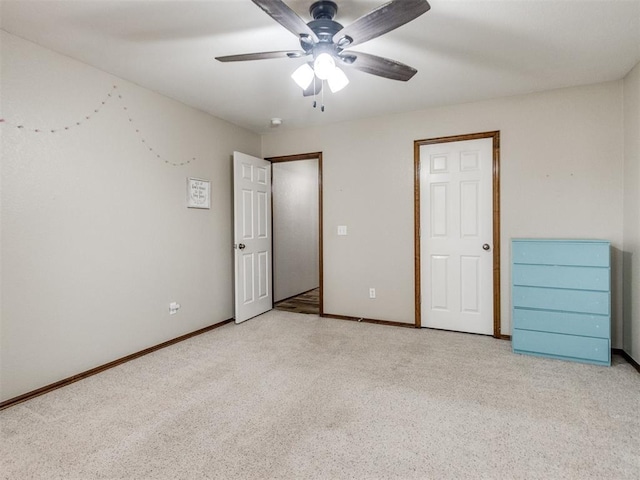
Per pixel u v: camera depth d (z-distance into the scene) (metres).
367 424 1.91
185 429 1.88
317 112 3.72
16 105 2.17
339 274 4.14
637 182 2.65
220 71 2.71
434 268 3.67
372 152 3.92
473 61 2.57
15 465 1.60
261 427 1.89
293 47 2.37
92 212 2.61
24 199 2.21
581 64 2.64
